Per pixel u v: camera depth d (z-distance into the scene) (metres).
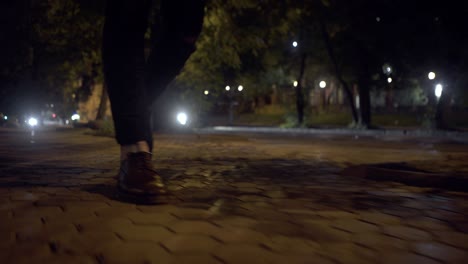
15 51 19.11
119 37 3.87
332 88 59.00
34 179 5.35
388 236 2.99
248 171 6.56
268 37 20.34
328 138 19.25
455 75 25.44
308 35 31.33
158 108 20.55
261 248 2.64
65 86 34.62
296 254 2.55
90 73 30.20
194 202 3.99
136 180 3.86
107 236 2.81
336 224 3.29
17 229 2.96
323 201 4.21
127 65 3.90
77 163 7.25
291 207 3.88
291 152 10.50
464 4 22.25
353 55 31.12
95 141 13.20
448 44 23.78
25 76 26.69
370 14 26.62
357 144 14.69
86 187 4.71
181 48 4.27
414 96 55.84
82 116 38.31
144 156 3.98
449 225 3.33
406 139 19.23
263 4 18.14
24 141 12.99
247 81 30.73
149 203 3.78
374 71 31.92
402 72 30.14
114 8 3.86
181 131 20.80
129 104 3.92
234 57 19.25
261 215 3.53
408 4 24.48
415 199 4.41
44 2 16.11
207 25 16.16
